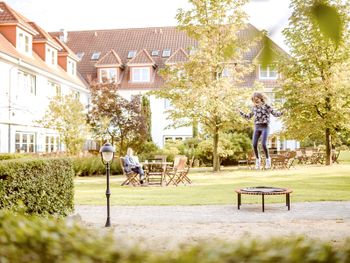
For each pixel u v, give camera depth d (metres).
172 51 43.62
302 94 27.56
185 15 24.83
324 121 28.14
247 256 1.96
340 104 27.70
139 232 8.54
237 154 32.94
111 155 9.44
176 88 25.92
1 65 24.92
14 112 25.06
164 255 2.01
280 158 27.58
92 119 30.58
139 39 45.88
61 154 25.80
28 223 2.40
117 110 30.62
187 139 35.09
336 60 27.53
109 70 41.09
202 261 1.91
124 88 40.22
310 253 2.01
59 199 9.32
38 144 29.72
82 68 43.31
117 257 2.00
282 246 2.10
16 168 7.58
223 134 32.97
